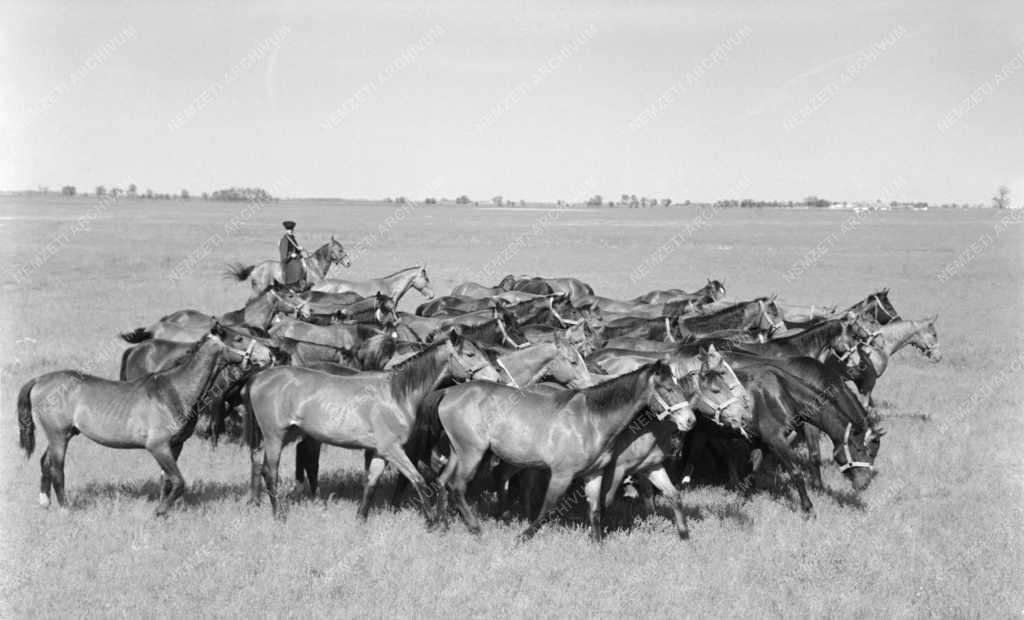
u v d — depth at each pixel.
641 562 12.14
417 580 11.26
